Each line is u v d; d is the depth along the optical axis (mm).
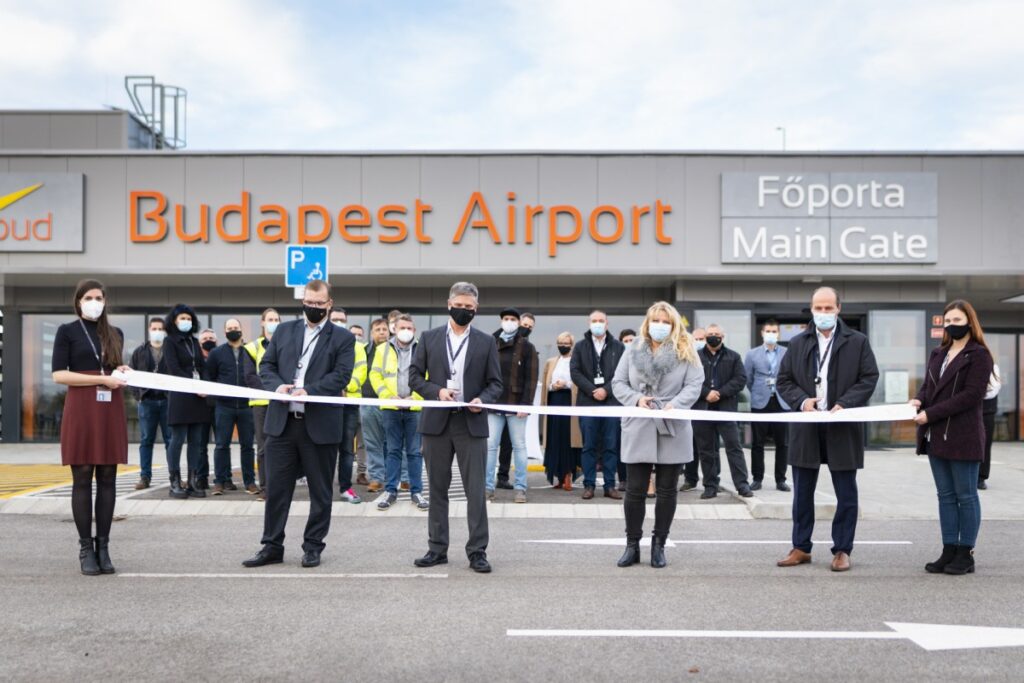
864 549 6902
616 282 16453
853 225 15594
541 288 16812
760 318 16547
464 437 6199
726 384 9461
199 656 4168
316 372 6246
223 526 7871
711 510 8688
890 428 16344
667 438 6207
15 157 15688
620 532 7680
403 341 8812
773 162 15633
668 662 4109
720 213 15602
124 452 6066
